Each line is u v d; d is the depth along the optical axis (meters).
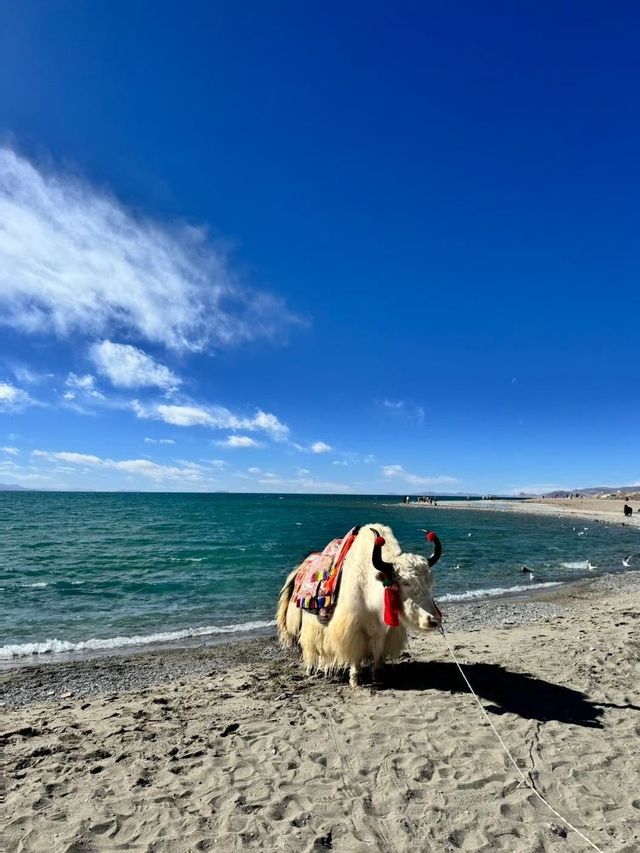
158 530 33.72
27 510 61.16
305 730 4.13
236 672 6.19
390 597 4.52
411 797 3.27
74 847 2.87
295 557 19.59
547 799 3.25
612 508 63.62
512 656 6.02
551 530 34.19
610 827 3.01
